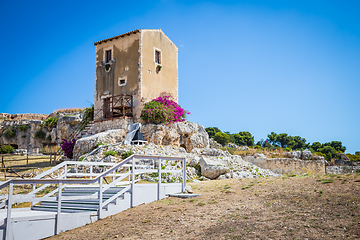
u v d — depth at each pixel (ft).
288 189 29.71
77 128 101.55
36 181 22.62
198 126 80.53
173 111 77.61
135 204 29.63
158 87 82.74
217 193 32.78
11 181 21.24
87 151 66.18
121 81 81.51
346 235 17.61
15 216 22.75
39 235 22.52
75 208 27.40
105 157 55.77
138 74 78.07
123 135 71.61
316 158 80.53
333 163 89.40
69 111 133.90
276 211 23.91
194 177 50.47
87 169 53.47
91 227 24.72
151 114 73.67
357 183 27.53
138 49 79.10
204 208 27.22
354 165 87.81
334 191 26.32
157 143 69.05
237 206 26.73
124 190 28.73
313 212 22.34
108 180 45.06
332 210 22.13
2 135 129.59
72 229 24.56
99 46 86.74
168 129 71.51
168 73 87.15
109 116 82.38
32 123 128.36
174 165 53.36
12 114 147.13
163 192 32.86
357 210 21.22
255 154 78.54
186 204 29.14
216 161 55.42
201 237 20.36
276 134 200.34
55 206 28.14
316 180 31.32
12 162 77.56
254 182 36.14
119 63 82.23
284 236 18.60
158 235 21.74
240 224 21.86
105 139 67.05
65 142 76.89
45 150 101.81
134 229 23.38
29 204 33.01
